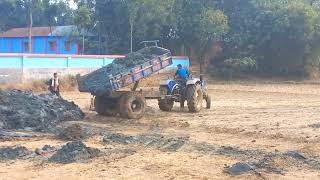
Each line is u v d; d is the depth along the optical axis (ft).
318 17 150.82
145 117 65.57
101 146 44.86
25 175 34.50
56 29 199.21
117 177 33.76
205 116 67.21
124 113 63.10
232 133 52.21
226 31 153.58
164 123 59.67
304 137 49.24
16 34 209.05
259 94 107.96
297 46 151.23
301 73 156.04
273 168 36.17
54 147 43.47
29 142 46.96
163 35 164.66
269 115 68.33
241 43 154.30
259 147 44.39
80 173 34.94
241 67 153.17
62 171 35.55
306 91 116.67
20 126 53.83
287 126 57.11
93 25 175.32
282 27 147.43
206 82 144.66
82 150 40.52
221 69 155.53
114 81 61.93
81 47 180.34
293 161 38.29
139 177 33.73
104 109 66.44
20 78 108.06
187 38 163.63
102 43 173.58
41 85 109.91
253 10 155.22
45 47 196.85
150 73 67.31
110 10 171.32
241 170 35.27
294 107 79.71
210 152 42.19
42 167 36.81
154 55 70.38
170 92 70.13
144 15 152.87
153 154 41.27
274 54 154.92
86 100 91.86
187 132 53.11
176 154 41.32
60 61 117.60
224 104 84.89
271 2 155.02
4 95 60.54
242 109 76.48
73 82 117.50
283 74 157.17
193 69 159.43
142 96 65.00
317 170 35.86
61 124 58.70
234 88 125.59
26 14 230.27
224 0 162.09
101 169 36.01
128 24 163.73
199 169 36.04
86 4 176.24
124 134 51.57
